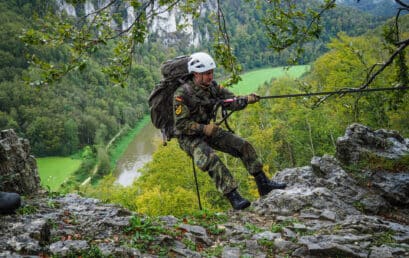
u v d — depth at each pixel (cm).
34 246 426
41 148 11188
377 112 2645
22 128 12144
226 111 525
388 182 799
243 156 554
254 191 2956
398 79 873
